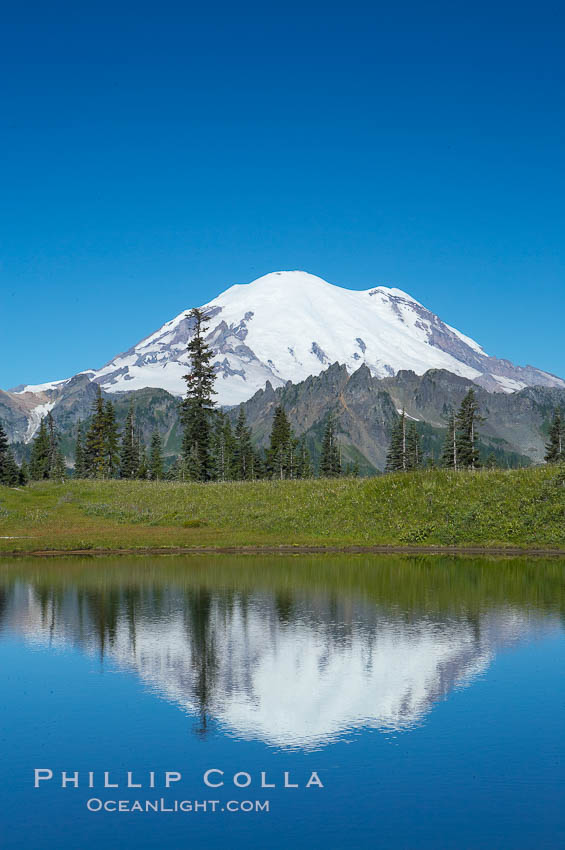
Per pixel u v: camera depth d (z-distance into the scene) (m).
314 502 66.69
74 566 46.84
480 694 21.53
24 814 15.24
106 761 17.45
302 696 21.47
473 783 16.27
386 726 19.34
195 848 13.92
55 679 23.22
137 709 20.66
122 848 13.94
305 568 45.28
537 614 31.75
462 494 62.50
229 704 20.97
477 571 43.75
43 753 18.00
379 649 26.11
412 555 51.66
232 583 39.97
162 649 26.45
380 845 13.87
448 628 29.25
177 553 53.47
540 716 19.88
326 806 15.45
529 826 14.57
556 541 53.91
